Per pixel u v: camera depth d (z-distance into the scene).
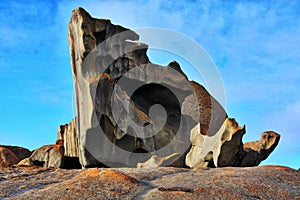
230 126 14.88
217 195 7.18
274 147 18.45
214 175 9.15
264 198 7.28
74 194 7.25
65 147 20.42
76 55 17.36
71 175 10.21
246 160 16.92
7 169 12.16
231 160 15.27
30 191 7.91
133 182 8.11
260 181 8.38
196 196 7.09
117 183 7.95
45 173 11.20
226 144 14.78
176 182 8.54
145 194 7.36
